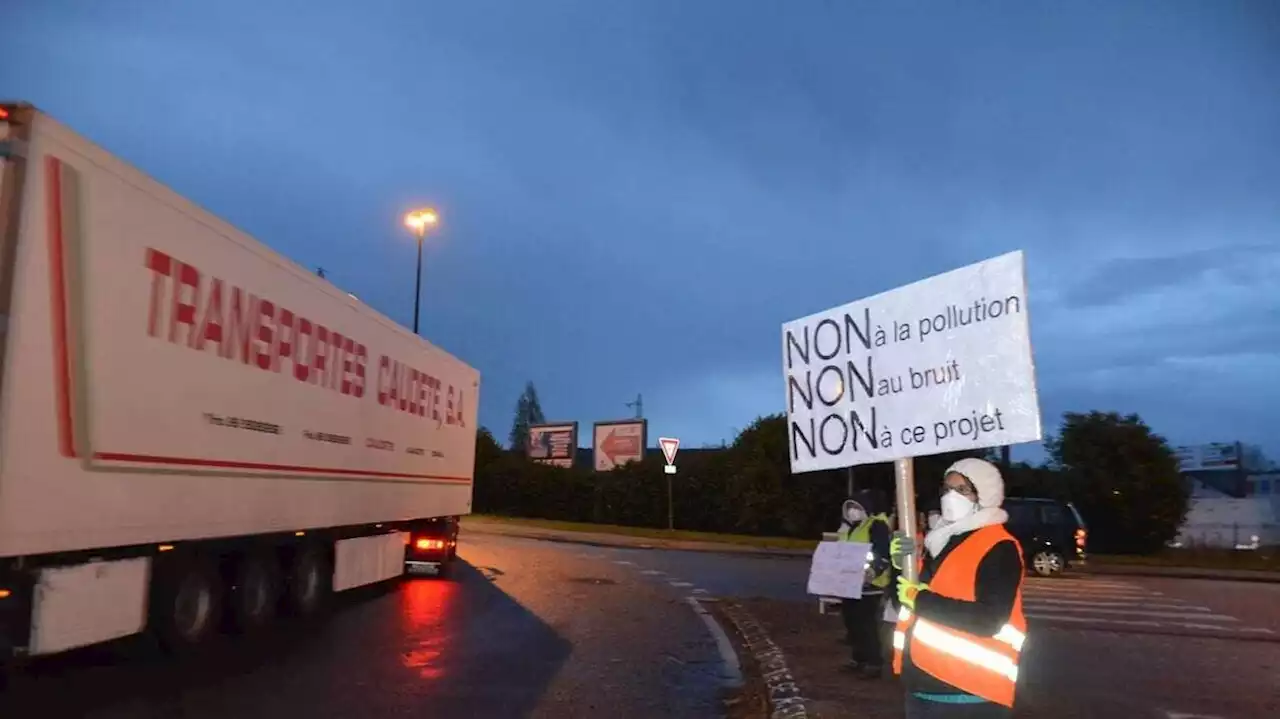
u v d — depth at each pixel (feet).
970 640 13.80
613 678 32.63
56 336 24.54
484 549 84.69
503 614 46.09
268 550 38.88
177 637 32.04
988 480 14.37
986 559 13.83
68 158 24.97
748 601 51.55
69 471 25.04
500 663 34.24
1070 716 27.35
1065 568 79.92
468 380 66.64
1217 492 165.89
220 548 34.81
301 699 27.73
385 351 49.49
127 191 27.30
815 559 27.78
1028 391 17.76
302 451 39.19
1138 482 109.29
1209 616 53.83
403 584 56.85
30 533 23.63
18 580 24.52
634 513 138.21
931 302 19.60
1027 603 58.18
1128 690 31.63
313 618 42.45
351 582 46.44
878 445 20.58
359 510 45.85
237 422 33.71
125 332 27.25
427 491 56.95
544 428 175.11
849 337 21.57
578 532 115.85
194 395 30.89
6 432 22.82
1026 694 30.27
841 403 21.62
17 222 23.35
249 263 34.55
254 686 29.01
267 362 35.99
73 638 25.86
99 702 26.40
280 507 37.29
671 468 118.01
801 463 22.63
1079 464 113.09
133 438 27.61
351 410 44.68
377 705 27.48
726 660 36.55
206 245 31.58
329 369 42.04
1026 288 17.95
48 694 27.02
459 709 27.50
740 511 122.52
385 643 37.14
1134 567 90.27
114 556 28.68
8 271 23.12
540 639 39.50
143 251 28.12
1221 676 34.91
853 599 30.14
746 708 28.73
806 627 41.96
